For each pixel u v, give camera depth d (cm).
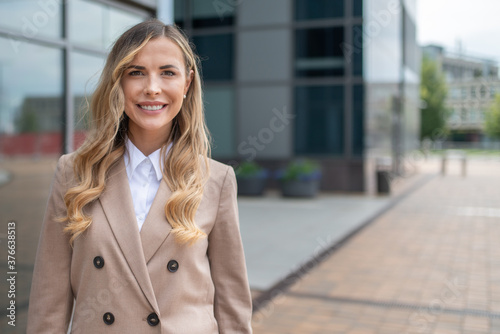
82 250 126
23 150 453
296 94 1351
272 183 1385
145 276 123
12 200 423
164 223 128
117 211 128
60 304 130
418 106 2448
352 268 579
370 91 1332
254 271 562
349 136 1324
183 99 139
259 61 1364
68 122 491
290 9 1337
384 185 1309
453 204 1148
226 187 141
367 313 430
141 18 549
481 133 3366
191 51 137
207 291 134
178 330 124
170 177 133
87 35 512
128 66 127
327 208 1074
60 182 133
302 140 1359
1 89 432
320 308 442
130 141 137
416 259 624
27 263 369
